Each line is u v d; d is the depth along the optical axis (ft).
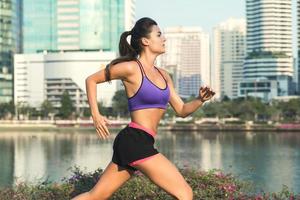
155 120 23.61
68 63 620.08
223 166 150.00
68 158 181.16
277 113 491.72
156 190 38.34
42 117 540.52
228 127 434.30
